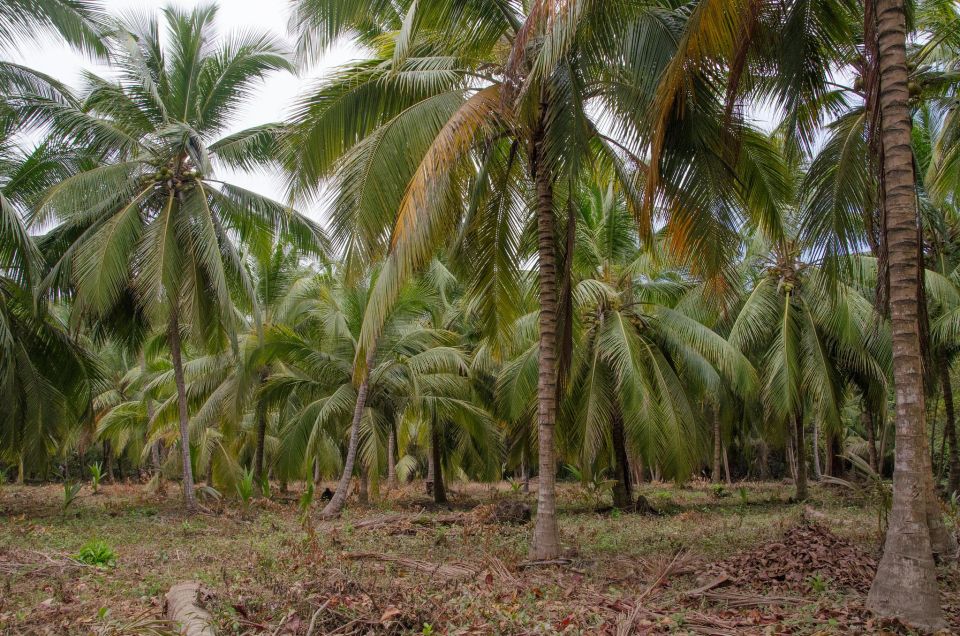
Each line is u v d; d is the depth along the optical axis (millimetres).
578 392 14664
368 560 7906
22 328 14289
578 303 13500
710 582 6617
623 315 14898
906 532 5191
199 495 18031
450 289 21219
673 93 6344
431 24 8336
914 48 10219
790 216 15531
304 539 9344
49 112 13023
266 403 19891
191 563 8266
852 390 20875
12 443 13836
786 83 7660
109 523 12828
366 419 15945
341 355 16672
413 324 16875
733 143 7820
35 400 14047
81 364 15594
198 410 19484
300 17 8156
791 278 16438
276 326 16156
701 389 15773
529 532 11016
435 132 7859
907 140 5559
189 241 13805
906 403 5336
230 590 6047
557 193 10289
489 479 19594
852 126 8914
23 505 16875
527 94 7645
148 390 20422
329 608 5145
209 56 14930
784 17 7227
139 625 4754
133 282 13703
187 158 14336
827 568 6770
